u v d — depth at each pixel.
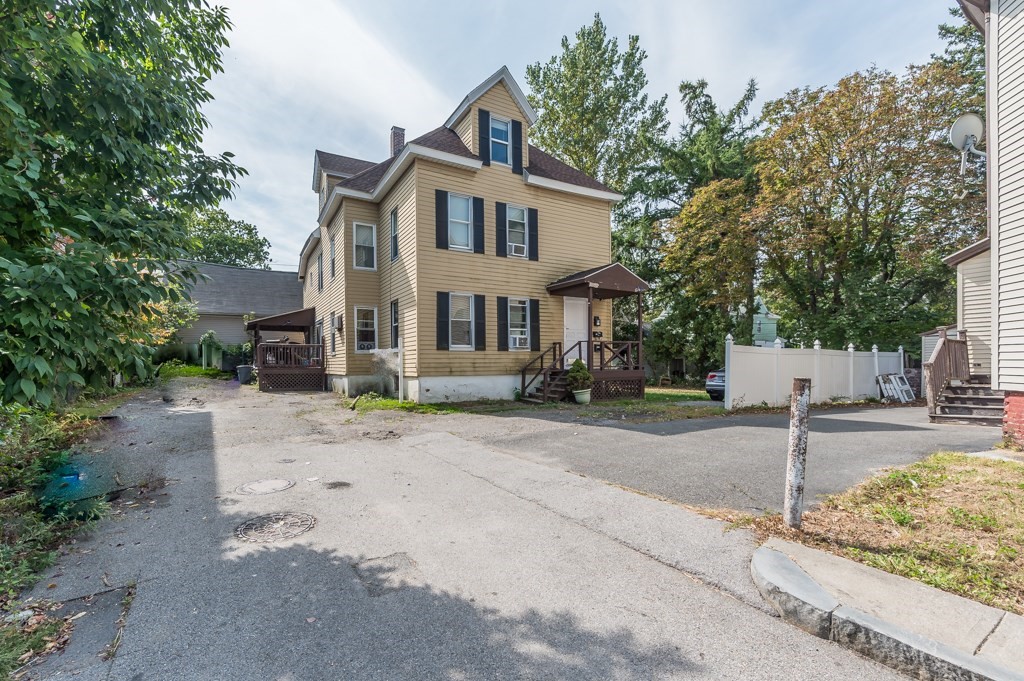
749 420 10.09
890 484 4.89
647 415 10.79
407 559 3.50
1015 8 6.92
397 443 7.76
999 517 3.81
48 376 3.08
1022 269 6.73
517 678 2.20
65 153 3.79
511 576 3.22
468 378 13.89
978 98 16.31
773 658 2.33
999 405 9.82
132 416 10.44
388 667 2.29
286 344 18.12
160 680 2.20
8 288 2.79
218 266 29.31
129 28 4.20
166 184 4.46
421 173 13.31
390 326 15.38
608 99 23.66
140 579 3.21
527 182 15.10
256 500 4.88
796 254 19.61
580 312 16.30
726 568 3.26
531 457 6.63
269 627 2.63
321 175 20.45
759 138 20.86
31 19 3.57
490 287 14.38
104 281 3.23
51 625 2.64
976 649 2.17
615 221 26.23
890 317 17.55
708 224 20.91
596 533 3.93
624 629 2.59
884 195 17.88
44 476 5.56
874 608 2.53
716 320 22.03
